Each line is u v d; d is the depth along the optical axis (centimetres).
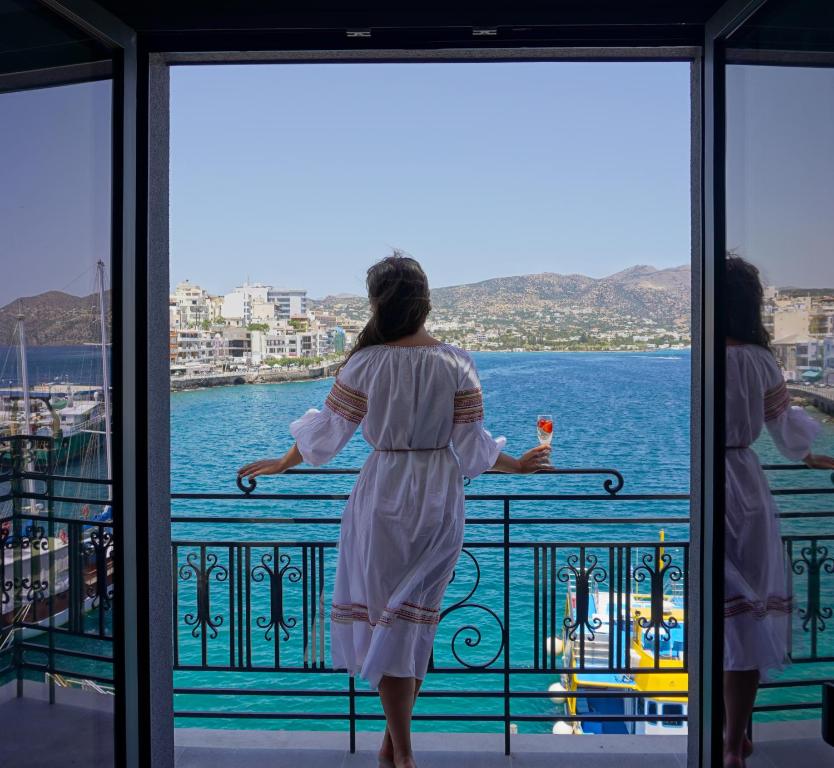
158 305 215
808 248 141
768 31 160
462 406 202
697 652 209
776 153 156
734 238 182
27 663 157
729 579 185
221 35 200
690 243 210
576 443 3025
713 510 191
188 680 1102
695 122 207
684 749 235
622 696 239
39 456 160
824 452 136
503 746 238
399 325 202
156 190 213
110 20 185
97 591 182
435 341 205
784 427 153
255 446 3056
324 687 1062
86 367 178
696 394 209
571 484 2562
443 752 234
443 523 199
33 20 157
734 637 181
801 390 145
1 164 147
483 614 1520
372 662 191
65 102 169
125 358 193
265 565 259
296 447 215
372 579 197
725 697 188
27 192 155
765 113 162
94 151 182
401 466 201
